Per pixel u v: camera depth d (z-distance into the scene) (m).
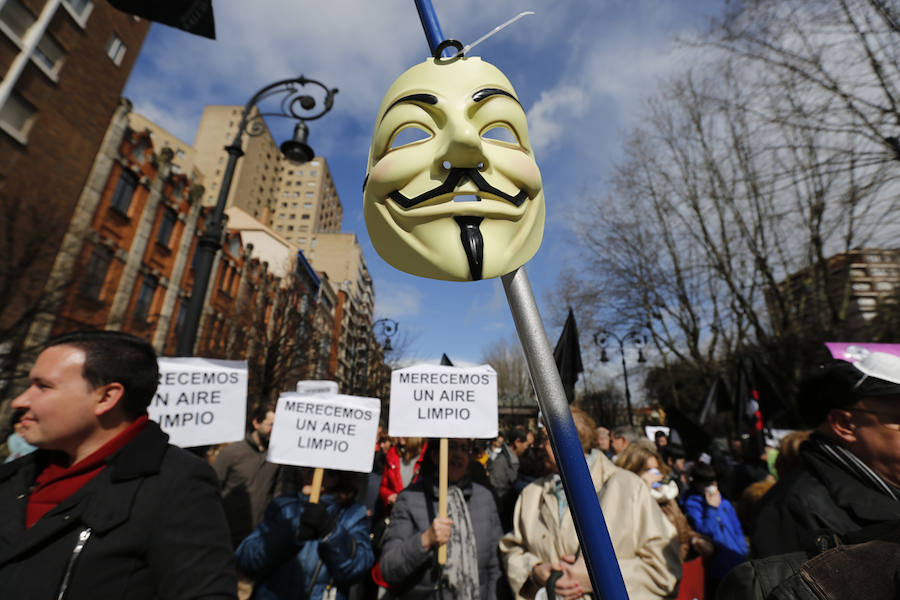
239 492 2.82
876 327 8.37
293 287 16.91
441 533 1.95
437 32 0.78
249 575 1.92
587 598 1.67
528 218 0.69
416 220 0.67
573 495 0.52
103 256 12.07
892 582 0.63
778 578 0.84
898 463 1.15
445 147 0.66
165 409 2.24
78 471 1.07
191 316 3.71
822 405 1.31
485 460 6.05
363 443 2.36
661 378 16.83
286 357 14.55
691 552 2.40
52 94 10.68
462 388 2.47
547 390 0.57
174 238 15.21
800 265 9.74
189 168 32.81
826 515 1.20
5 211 7.29
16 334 6.92
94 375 1.10
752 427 4.79
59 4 10.78
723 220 11.02
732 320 12.16
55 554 0.96
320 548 1.93
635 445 2.84
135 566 0.99
